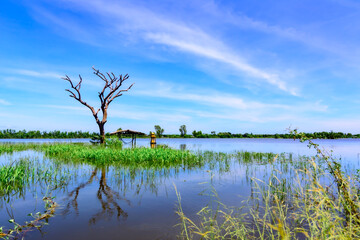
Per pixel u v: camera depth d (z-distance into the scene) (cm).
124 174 911
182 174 941
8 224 442
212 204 561
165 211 511
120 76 2816
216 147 2938
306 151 2266
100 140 2639
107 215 486
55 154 1703
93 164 1203
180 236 391
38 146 2430
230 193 658
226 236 399
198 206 546
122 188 709
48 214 484
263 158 1546
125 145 2953
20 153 1791
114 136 2723
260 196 629
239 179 848
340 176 482
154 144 2486
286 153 1970
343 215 452
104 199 597
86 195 634
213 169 1073
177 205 550
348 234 333
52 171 952
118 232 405
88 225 436
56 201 582
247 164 1250
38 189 694
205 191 677
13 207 537
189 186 736
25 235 392
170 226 431
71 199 597
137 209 523
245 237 392
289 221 460
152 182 790
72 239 379
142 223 445
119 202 573
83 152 1539
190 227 429
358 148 2783
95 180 817
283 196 621
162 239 379
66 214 493
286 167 1119
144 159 1334
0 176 743
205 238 386
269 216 481
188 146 3169
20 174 805
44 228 421
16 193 652
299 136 568
